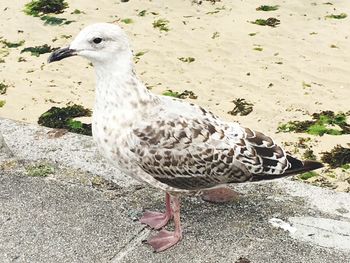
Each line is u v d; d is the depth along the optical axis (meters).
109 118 1.52
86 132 2.40
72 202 1.68
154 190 1.72
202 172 1.54
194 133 1.52
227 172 1.55
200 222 1.62
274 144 1.57
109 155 1.56
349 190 2.08
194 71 2.75
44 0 3.39
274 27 3.07
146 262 1.53
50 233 1.60
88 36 1.50
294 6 3.27
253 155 1.55
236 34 3.02
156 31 3.07
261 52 2.87
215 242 1.57
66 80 2.72
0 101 2.57
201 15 3.22
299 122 2.43
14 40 3.04
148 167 1.54
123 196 1.70
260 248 1.55
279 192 1.70
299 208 1.65
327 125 2.41
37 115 2.49
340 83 2.64
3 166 1.78
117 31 1.50
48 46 2.98
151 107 1.53
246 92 2.60
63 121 2.46
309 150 2.28
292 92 2.60
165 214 1.63
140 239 1.59
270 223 1.61
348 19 3.12
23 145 1.86
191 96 2.58
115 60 1.51
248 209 1.65
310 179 2.13
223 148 1.53
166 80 2.68
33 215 1.64
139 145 1.52
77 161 1.80
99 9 3.31
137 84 1.53
